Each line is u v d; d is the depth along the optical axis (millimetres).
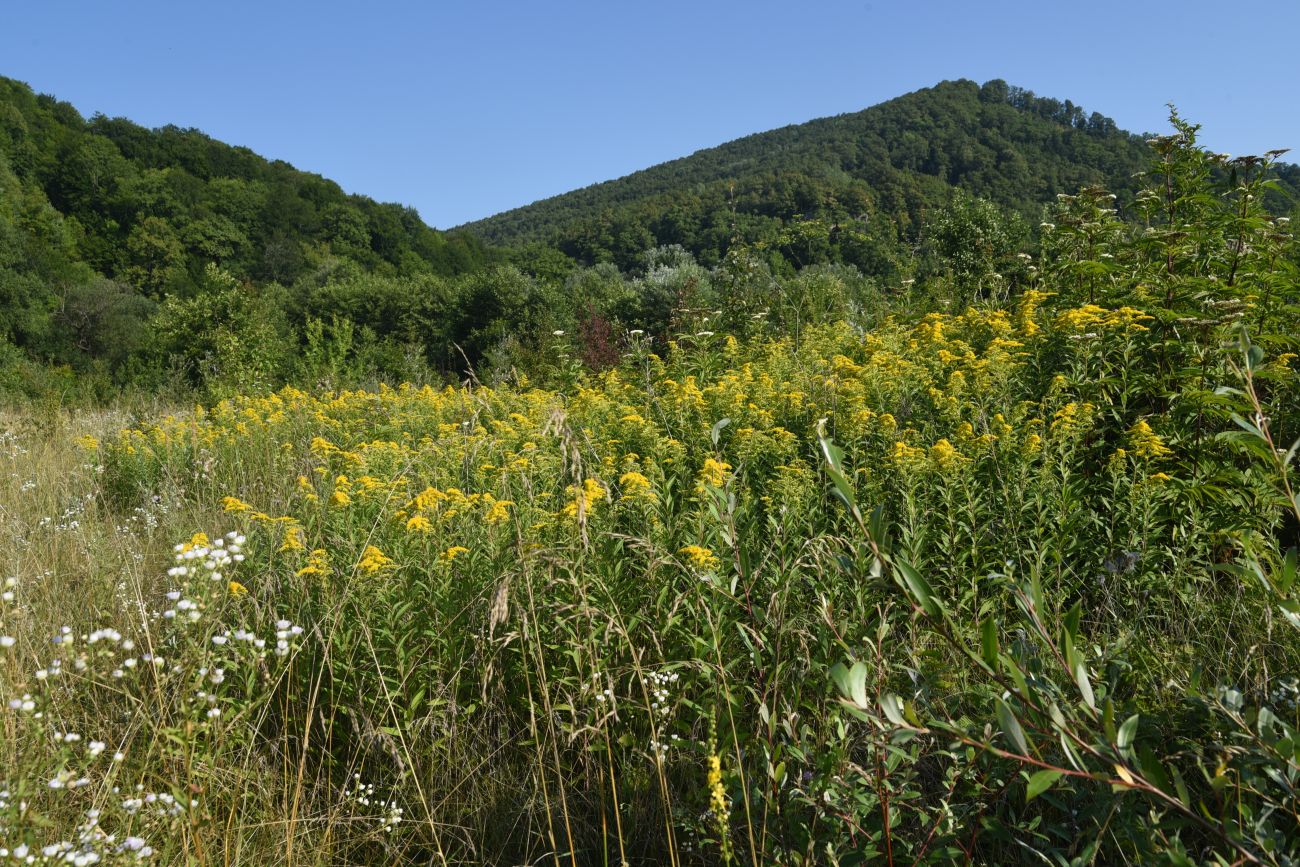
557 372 10281
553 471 4926
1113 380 4488
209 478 7609
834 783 2270
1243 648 2947
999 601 3582
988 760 2174
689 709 3301
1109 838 2156
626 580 3637
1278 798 1878
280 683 3562
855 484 4215
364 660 3432
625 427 5578
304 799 3164
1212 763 2002
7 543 5723
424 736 3350
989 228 14492
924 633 3195
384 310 46156
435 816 3092
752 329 10773
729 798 2457
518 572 3025
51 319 40219
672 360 8914
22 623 3596
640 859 2846
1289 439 3992
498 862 2922
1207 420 4227
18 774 2150
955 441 4426
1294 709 2305
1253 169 4957
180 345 19422
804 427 5082
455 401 9273
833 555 2912
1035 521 4016
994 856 2279
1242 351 1763
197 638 2865
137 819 2568
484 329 34844
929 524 4047
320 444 7141
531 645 3203
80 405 16906
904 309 9023
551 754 3242
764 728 2760
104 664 3354
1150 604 3635
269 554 4211
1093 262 5434
